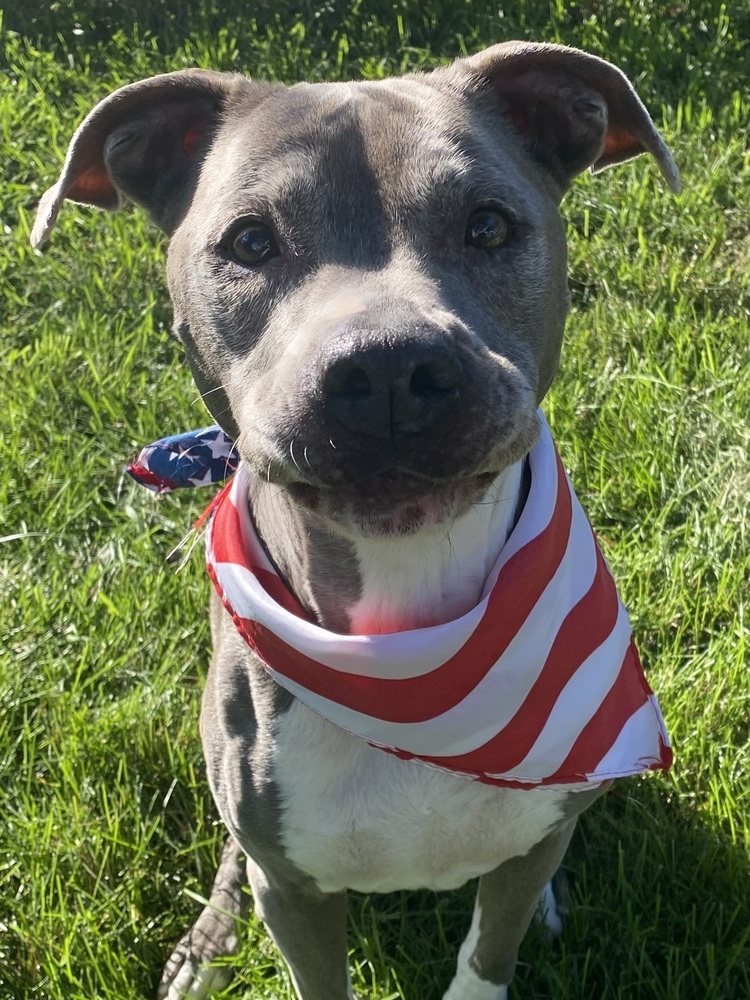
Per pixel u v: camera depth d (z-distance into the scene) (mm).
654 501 805
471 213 435
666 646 720
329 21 1340
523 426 399
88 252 1095
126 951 624
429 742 486
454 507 400
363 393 363
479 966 569
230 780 520
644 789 661
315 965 552
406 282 402
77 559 830
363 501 388
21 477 885
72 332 1005
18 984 611
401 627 500
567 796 519
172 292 494
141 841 652
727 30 1266
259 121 461
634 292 973
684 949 586
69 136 1236
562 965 591
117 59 1345
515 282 443
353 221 427
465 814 503
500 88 510
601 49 1236
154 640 763
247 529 523
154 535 838
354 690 482
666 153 519
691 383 894
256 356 435
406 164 430
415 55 1278
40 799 686
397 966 604
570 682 512
